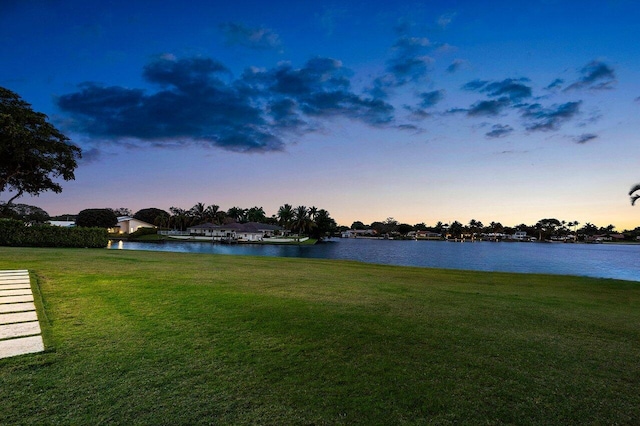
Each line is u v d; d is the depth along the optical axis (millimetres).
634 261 59156
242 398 3639
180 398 3584
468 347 5480
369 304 8328
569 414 3570
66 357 4488
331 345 5332
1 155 25344
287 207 124062
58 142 28156
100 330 5609
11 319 5996
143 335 5449
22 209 85750
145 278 10633
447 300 9305
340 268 17047
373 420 3328
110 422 3117
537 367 4773
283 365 4516
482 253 82062
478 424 3338
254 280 11367
